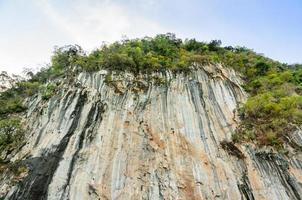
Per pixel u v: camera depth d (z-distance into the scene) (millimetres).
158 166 25906
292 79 42125
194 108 32188
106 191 23328
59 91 31766
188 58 38656
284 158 28078
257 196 25250
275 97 36125
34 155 25297
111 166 25062
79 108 29406
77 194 22562
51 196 22188
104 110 29828
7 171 24375
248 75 42125
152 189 24078
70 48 40125
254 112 33062
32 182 22969
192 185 24906
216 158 27703
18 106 32312
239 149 29031
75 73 33812
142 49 41875
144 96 32062
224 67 41000
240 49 51281
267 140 29562
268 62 46438
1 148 27047
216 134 30203
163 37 47750
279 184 26188
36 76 38125
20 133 28500
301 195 25516
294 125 31016
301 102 33844
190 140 28766
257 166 27594
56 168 24094
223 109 33812
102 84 32375
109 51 39125
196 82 35562
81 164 24719
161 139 28312
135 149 26828
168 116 30594
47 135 27234
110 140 27109
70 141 26391
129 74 34250
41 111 30234
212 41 48656
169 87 33875
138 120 29484
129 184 24141
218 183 25484
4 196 22266
